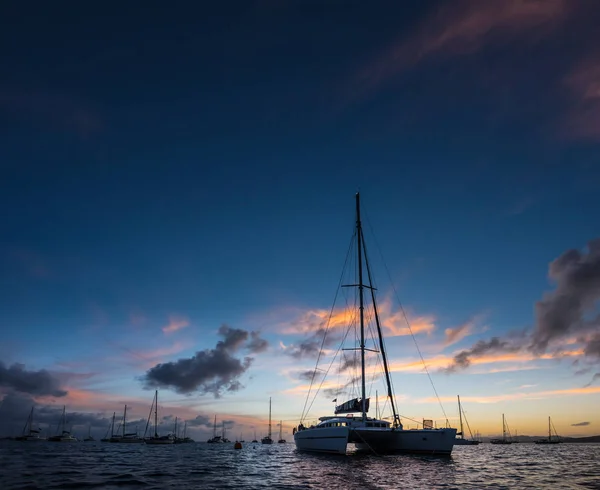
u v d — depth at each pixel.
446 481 33.97
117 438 174.50
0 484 32.19
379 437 52.88
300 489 30.22
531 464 55.22
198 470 45.16
